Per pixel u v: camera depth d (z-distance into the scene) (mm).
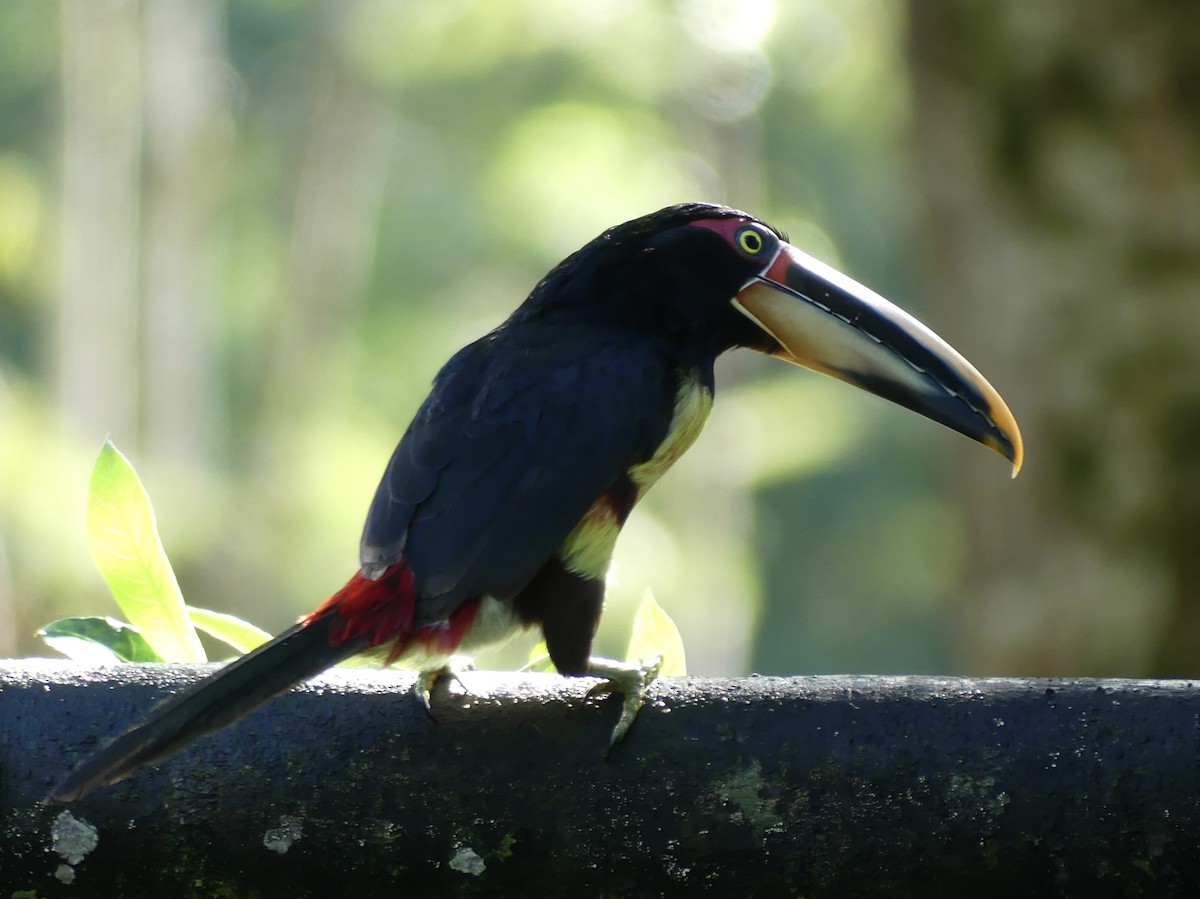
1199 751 4617
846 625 35812
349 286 34344
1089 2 11391
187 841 4828
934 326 12555
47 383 30750
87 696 4910
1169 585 11375
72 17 29172
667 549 22500
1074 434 11625
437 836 4820
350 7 32875
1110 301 11453
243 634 5957
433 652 5688
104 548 5559
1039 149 11672
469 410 6070
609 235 6805
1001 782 4668
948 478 12703
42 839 4832
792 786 4734
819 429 26656
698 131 27312
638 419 6184
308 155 34000
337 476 25969
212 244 34281
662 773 4773
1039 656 11867
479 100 28797
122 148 29469
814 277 6801
